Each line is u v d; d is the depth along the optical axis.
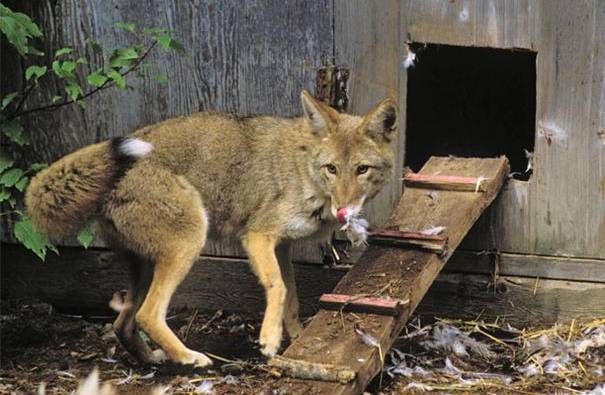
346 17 8.39
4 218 9.25
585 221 8.23
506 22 8.12
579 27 7.98
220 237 7.86
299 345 6.36
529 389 6.95
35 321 8.78
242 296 9.04
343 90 8.48
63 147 9.12
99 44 8.89
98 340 8.49
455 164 8.39
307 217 7.51
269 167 7.53
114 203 7.20
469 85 11.10
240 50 8.65
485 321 8.52
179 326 8.88
